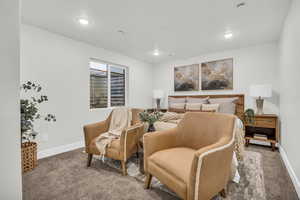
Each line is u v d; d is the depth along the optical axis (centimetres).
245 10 194
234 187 156
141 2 179
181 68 435
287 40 206
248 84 333
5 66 78
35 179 174
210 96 375
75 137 290
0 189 77
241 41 302
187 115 176
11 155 81
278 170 195
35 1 175
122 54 393
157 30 254
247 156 244
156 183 165
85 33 265
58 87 265
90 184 163
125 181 169
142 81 459
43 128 246
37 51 239
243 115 309
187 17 212
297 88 162
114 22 227
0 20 77
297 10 158
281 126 257
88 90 315
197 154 100
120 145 180
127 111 231
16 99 82
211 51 366
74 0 174
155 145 154
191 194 101
